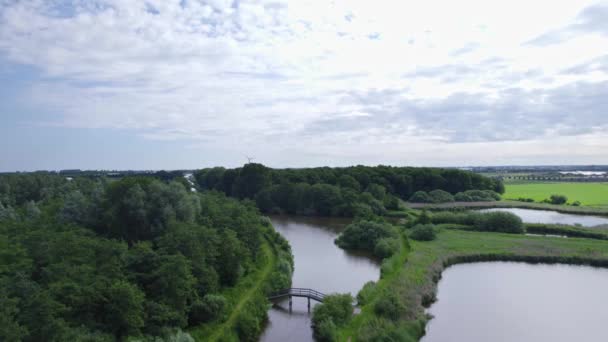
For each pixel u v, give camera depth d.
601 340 44.69
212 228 62.12
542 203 148.62
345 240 91.94
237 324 44.53
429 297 55.22
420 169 182.38
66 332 31.38
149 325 39.12
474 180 178.00
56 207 74.00
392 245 79.44
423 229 88.44
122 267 43.81
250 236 68.56
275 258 72.44
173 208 64.69
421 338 45.09
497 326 48.06
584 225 107.44
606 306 54.09
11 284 36.28
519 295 58.12
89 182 113.56
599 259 72.31
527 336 45.62
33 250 46.06
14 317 32.47
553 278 65.88
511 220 97.19
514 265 73.06
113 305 36.03
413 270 63.34
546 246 80.56
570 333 46.47
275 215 143.75
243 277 59.81
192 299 45.81
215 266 54.53
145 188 67.44
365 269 72.50
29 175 125.19
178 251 47.12
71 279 37.97
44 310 31.62
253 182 164.50
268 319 50.78
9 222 59.47
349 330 44.59
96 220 65.69
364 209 130.00
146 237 61.03
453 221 106.31
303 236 104.44
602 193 175.88
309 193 144.12
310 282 64.94
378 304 47.72
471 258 75.44
